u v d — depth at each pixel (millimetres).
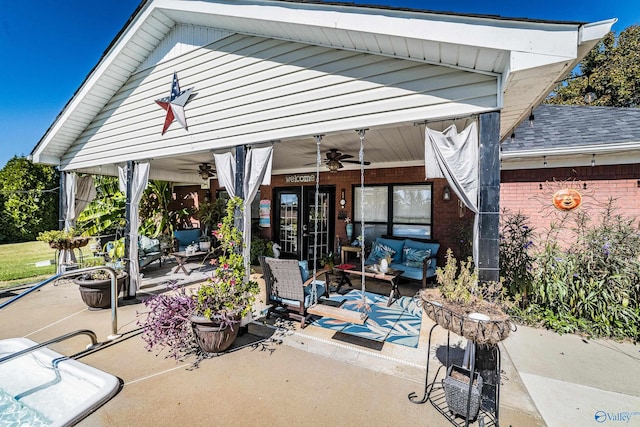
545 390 2609
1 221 11891
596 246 3967
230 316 3199
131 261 5348
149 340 3230
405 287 5945
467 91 2766
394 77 3062
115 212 9516
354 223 7660
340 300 5062
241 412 2350
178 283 6391
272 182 8961
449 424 2199
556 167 5465
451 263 2654
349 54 3283
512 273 4289
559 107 7059
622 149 4645
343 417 2285
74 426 2201
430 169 2979
